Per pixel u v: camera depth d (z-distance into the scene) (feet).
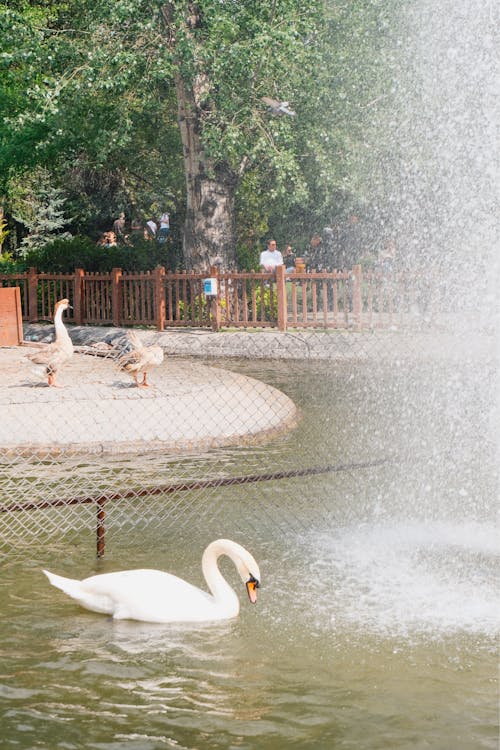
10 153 101.19
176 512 31.09
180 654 20.10
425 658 20.01
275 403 48.37
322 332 76.79
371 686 18.62
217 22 79.92
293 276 79.92
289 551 27.43
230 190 92.94
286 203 88.43
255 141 87.35
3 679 18.81
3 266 102.47
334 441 42.29
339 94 88.48
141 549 27.50
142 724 16.99
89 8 87.20
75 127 96.84
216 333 79.87
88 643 20.66
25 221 142.20
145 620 21.93
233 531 29.27
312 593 24.04
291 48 79.36
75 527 29.45
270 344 73.41
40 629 21.48
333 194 100.27
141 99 94.58
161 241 112.88
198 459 38.45
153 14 80.53
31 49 85.15
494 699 18.07
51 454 38.32
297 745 16.25
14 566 25.96
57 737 16.48
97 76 83.15
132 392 48.96
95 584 22.58
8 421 41.75
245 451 40.19
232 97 83.25
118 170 126.31
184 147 91.61
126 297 88.28
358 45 89.20
